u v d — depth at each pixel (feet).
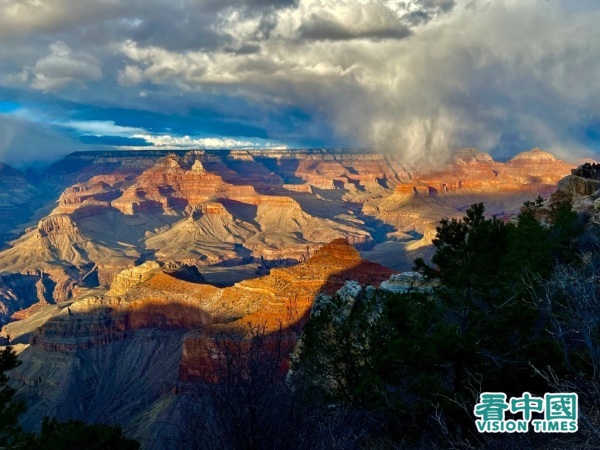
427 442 51.16
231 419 33.12
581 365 46.96
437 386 52.60
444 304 61.87
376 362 62.75
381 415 55.52
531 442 39.34
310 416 34.99
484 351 53.98
